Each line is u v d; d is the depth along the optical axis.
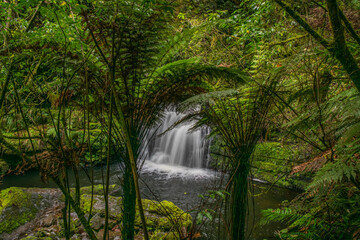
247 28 2.58
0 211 2.54
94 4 1.25
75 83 1.30
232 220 1.46
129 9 1.23
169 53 1.55
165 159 6.25
